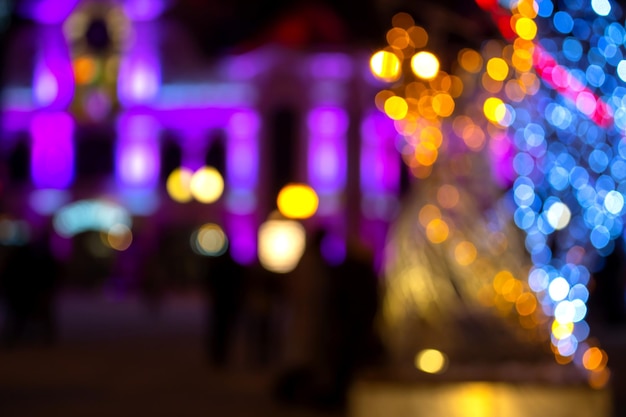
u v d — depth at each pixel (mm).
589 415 8359
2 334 33000
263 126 63906
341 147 62812
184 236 65125
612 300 31156
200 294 62625
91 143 66625
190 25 66312
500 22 8656
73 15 66000
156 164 65938
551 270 8922
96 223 65688
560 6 10516
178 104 65375
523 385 8375
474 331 8828
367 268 16391
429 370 8672
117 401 18234
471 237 8844
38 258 28953
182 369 23594
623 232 23203
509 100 8820
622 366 21781
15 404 17828
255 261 23734
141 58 65875
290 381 17188
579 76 11820
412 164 9031
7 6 66938
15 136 67000
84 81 66312
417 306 8844
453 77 8734
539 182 13352
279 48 62969
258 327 24078
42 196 66500
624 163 14391
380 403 8531
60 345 29859
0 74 67125
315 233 16922
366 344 16422
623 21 11891
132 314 44469
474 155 8875
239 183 64688
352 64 61688
